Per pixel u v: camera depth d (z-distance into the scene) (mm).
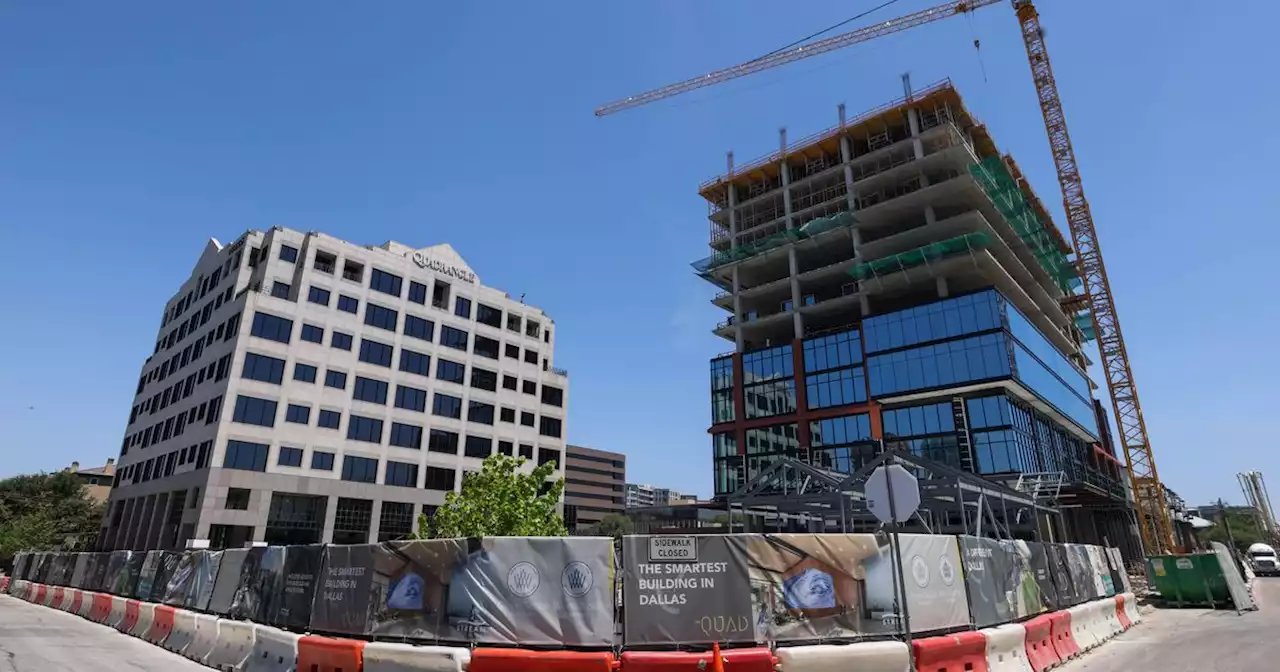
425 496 55812
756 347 72312
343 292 54438
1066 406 63531
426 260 64125
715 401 69188
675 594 8680
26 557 33156
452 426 59594
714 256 74438
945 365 52812
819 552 9125
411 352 58156
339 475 50844
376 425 54188
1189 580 23016
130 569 19516
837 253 69312
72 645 14344
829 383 60062
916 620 9391
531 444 66188
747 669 8148
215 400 47719
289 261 52688
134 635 16188
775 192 73188
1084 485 37844
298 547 11586
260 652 11047
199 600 14484
